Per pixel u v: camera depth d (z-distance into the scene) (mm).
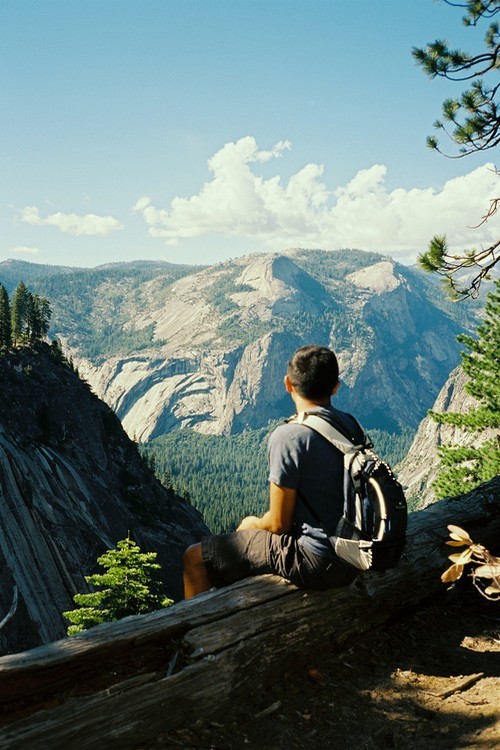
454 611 4996
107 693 2891
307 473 3627
